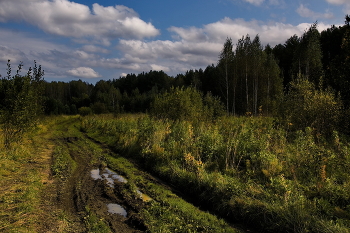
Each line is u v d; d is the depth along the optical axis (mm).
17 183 8141
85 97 78938
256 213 6207
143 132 14758
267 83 36625
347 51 13188
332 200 6301
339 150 9055
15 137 13023
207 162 9781
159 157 11227
